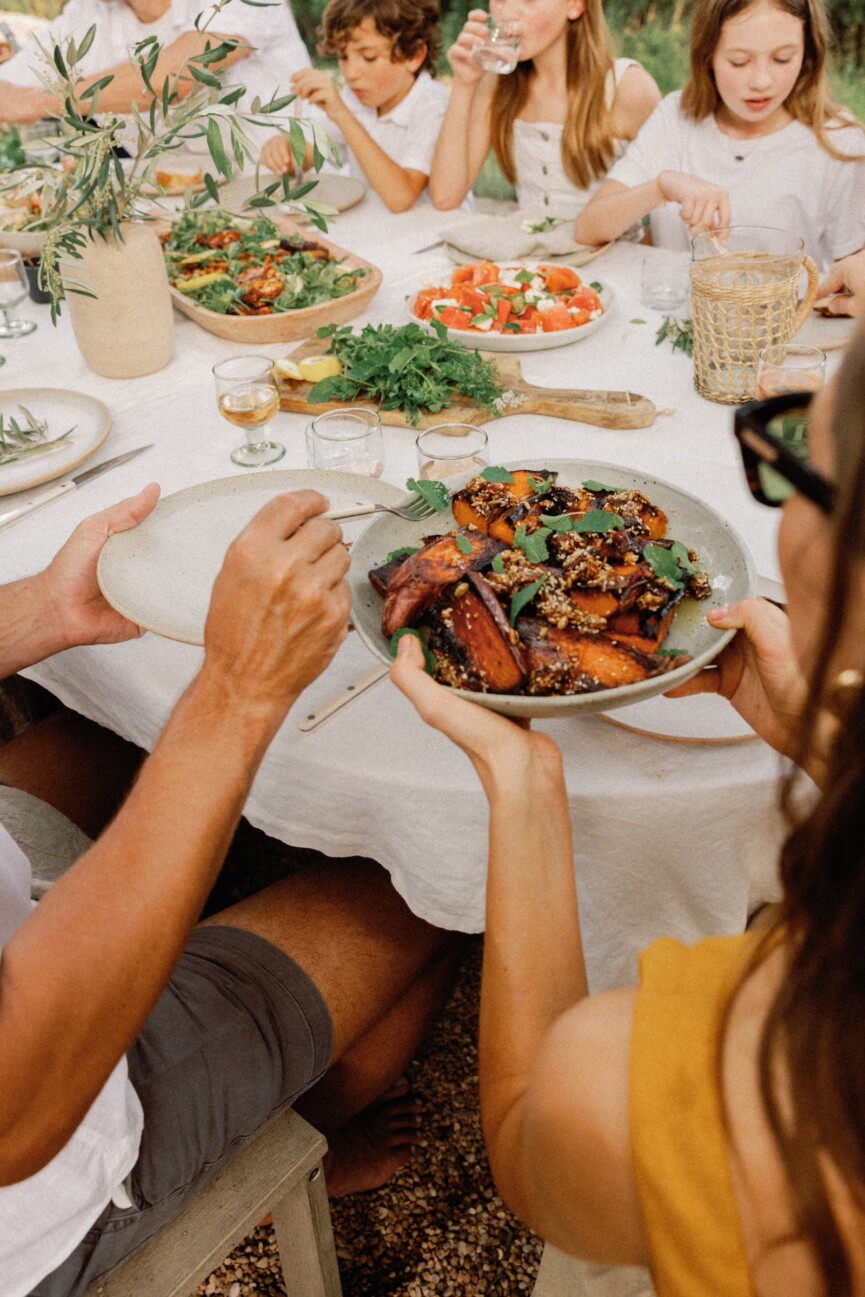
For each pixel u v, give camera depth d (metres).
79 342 2.30
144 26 3.94
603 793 1.18
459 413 1.99
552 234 2.86
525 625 1.10
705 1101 0.59
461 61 3.05
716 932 1.33
